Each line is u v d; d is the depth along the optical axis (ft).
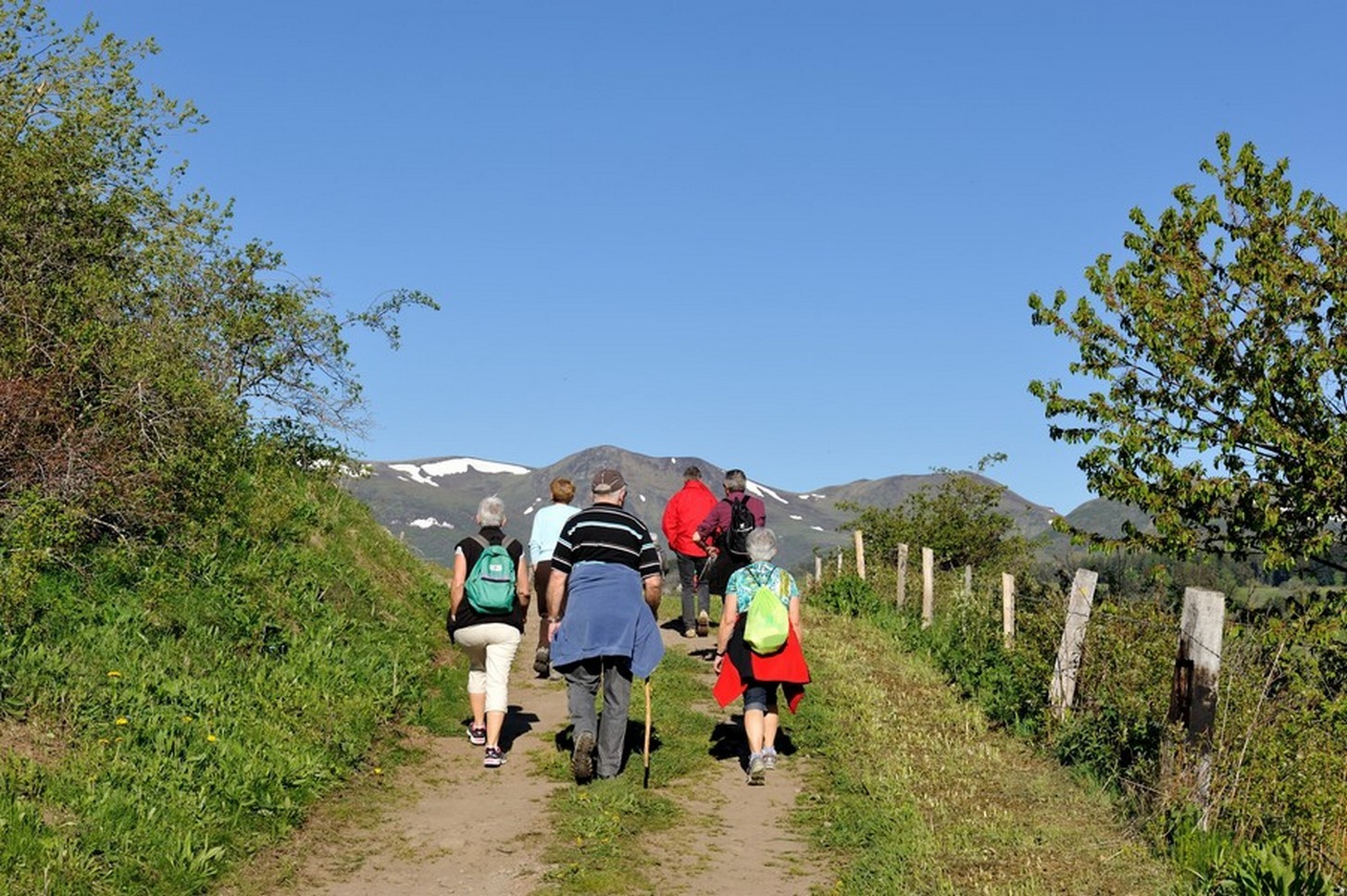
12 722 23.59
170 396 39.93
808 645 46.96
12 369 34.22
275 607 36.76
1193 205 51.24
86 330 37.14
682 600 49.62
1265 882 20.56
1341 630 37.60
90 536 34.53
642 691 37.93
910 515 120.78
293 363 56.18
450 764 29.63
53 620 28.89
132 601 31.91
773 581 29.04
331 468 55.31
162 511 37.47
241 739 26.48
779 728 33.37
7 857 18.53
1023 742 32.24
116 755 23.49
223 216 54.60
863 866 21.88
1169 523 46.93
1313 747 25.91
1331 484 44.75
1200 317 48.88
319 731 28.91
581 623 27.55
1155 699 29.09
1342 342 46.65
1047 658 35.14
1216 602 25.05
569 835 23.67
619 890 20.77
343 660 35.04
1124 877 21.50
